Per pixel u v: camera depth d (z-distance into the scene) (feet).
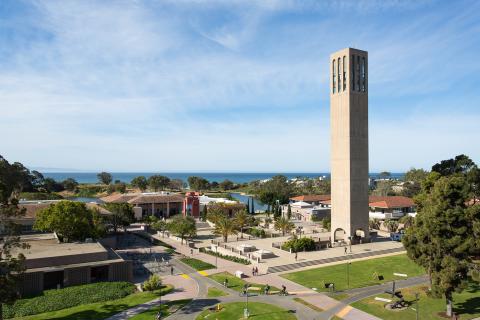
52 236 267.39
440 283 141.79
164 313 156.15
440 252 144.36
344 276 208.64
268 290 183.42
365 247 284.82
